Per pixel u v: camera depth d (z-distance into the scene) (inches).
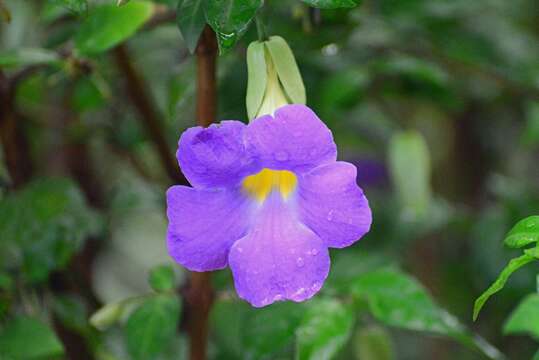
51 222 15.9
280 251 12.6
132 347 14.7
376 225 20.6
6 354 14.3
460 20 19.7
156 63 19.6
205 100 14.1
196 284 15.0
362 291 14.9
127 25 14.9
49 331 14.5
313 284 12.5
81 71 15.5
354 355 20.2
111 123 19.0
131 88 16.3
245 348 15.0
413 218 19.7
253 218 12.9
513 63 19.8
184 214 12.4
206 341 15.4
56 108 19.4
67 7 12.8
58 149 19.6
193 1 13.1
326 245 12.5
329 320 14.7
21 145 17.2
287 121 12.2
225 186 12.7
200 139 12.3
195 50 13.9
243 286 12.6
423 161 18.6
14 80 16.0
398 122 20.4
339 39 16.1
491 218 20.5
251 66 13.2
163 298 14.9
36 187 16.1
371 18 18.6
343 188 12.3
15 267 16.0
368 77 18.0
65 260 15.8
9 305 15.2
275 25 15.9
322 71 18.1
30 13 19.6
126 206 18.0
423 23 19.1
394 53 18.7
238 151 12.4
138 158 19.2
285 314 15.0
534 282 19.5
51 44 16.8
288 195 13.0
